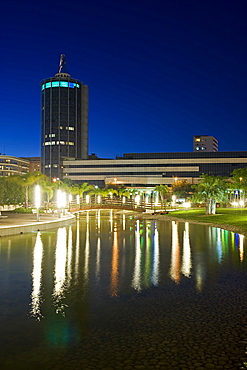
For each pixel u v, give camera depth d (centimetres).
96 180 14200
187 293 838
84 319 646
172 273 1086
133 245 1811
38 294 830
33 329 597
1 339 555
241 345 523
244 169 5178
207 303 751
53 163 18625
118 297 803
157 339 548
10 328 602
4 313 685
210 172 13325
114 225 3297
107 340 546
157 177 13625
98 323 625
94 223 3572
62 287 901
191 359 478
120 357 486
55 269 1147
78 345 528
